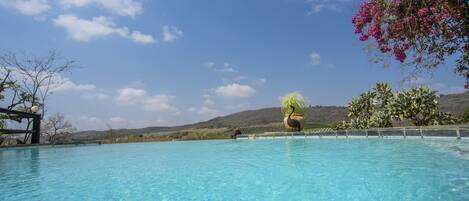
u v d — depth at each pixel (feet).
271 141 80.18
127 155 54.39
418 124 82.53
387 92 92.94
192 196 22.08
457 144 41.91
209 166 37.24
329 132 74.33
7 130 58.65
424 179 23.44
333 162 35.14
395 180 23.72
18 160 46.83
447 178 23.26
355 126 91.76
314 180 25.55
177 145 79.71
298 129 86.79
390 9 19.31
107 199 22.07
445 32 19.06
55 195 23.68
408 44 19.88
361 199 19.15
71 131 89.66
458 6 18.17
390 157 36.29
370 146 50.29
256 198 20.75
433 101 81.05
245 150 58.23
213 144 79.30
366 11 20.67
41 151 62.23
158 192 23.75
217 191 23.30
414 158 33.96
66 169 36.91
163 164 40.50
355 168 30.25
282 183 25.04
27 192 24.90
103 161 45.21
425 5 18.47
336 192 21.15
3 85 74.95
